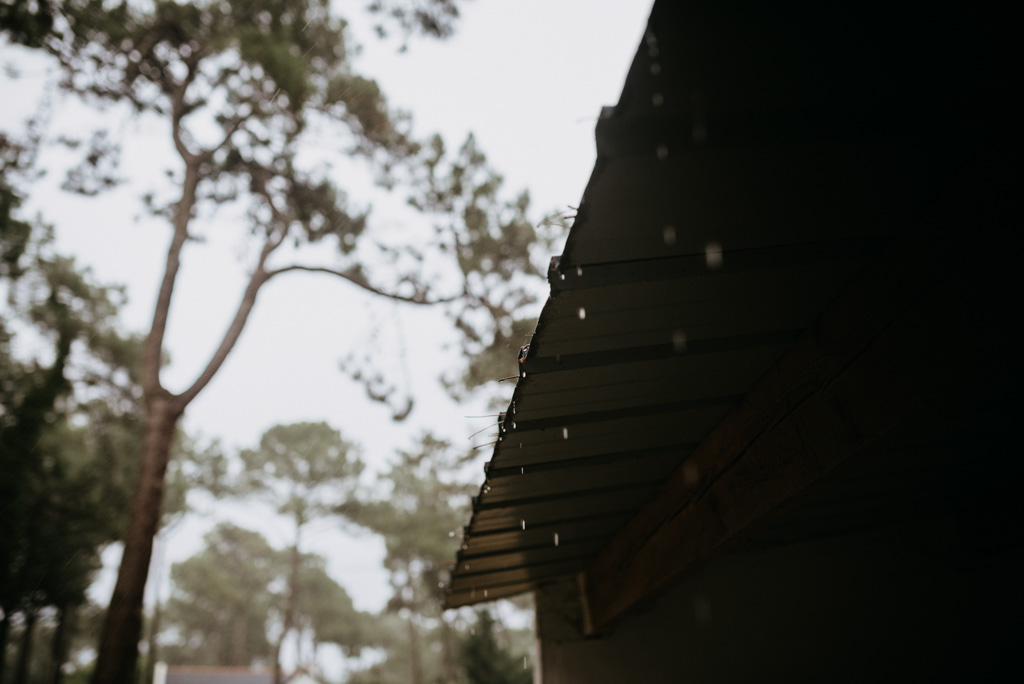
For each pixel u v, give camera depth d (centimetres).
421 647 3412
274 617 3994
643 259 130
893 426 138
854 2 80
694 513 241
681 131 97
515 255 1064
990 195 111
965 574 348
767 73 91
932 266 127
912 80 94
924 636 346
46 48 948
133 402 1705
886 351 141
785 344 179
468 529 269
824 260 141
